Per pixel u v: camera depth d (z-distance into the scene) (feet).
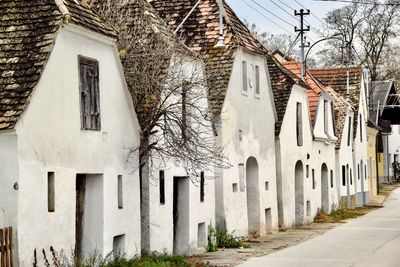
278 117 109.09
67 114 51.21
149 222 65.36
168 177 69.67
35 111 46.98
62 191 50.24
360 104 176.76
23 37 49.26
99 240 56.29
